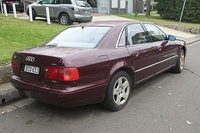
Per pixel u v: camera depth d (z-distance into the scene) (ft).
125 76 14.38
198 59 28.96
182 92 17.26
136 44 15.88
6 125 12.48
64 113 13.75
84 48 13.35
